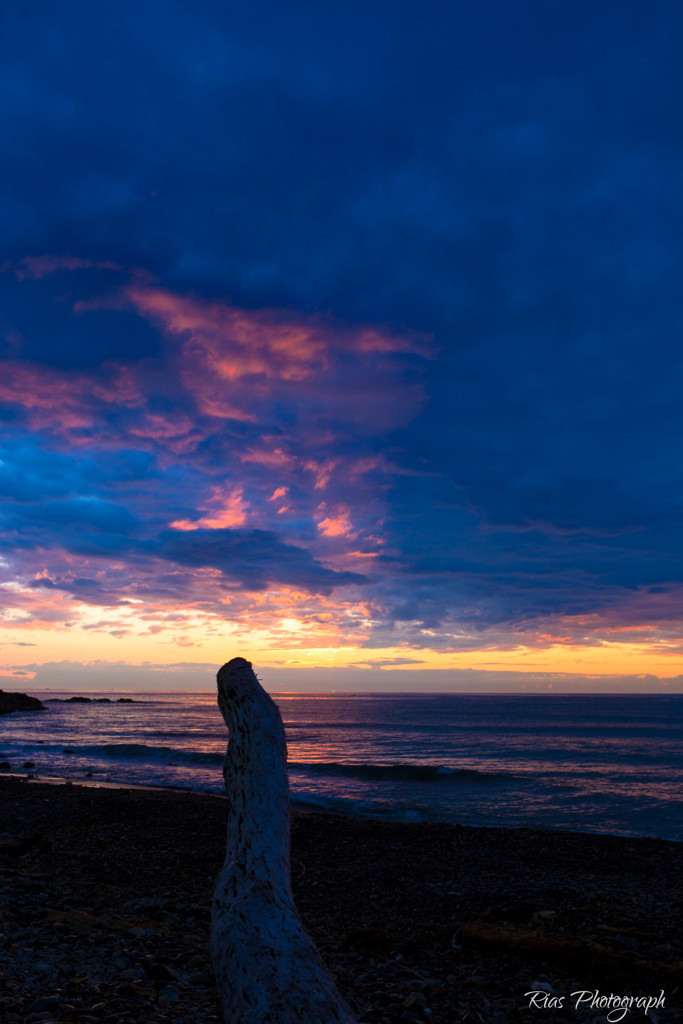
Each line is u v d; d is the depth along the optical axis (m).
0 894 6.83
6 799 17.14
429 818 18.62
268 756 2.99
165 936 5.68
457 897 8.43
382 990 4.68
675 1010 4.34
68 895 7.25
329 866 10.57
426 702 178.50
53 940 5.16
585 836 13.80
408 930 6.90
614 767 33.81
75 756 35.34
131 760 33.09
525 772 31.20
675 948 5.99
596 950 5.43
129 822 13.89
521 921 7.09
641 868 10.49
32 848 10.84
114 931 5.73
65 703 191.62
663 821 18.34
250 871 2.48
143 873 9.47
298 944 2.10
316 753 42.50
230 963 2.08
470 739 54.72
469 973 5.22
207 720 88.44
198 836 12.39
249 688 3.34
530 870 10.28
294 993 1.86
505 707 135.25
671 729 67.00
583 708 127.75
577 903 8.01
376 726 72.69
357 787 24.47
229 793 3.04
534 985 4.86
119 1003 3.72
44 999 3.62
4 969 4.32
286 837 2.71
